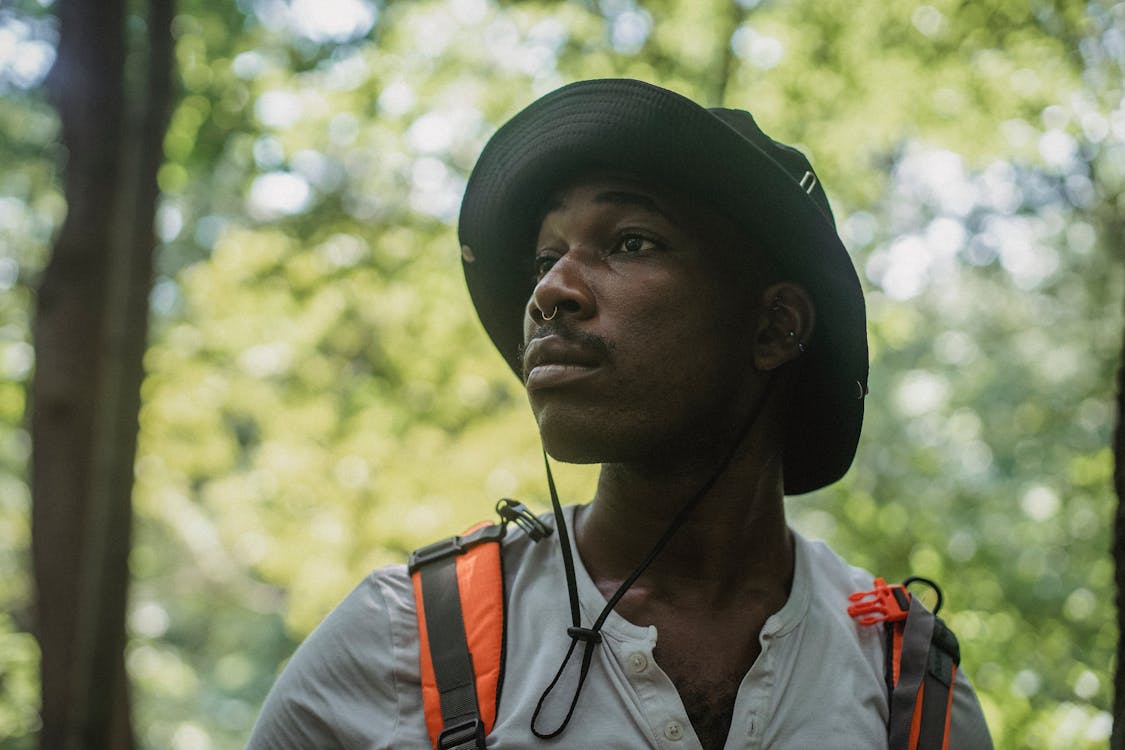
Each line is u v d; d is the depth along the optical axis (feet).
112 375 12.71
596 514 4.40
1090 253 35.50
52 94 13.56
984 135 21.95
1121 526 5.96
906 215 28.19
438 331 23.27
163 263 26.30
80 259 13.33
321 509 23.34
